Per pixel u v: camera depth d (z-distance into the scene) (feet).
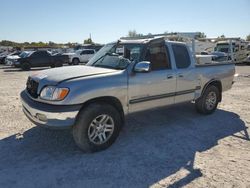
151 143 15.98
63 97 13.17
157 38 17.37
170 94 18.07
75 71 15.15
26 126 18.61
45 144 15.55
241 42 86.33
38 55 73.20
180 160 13.80
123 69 15.55
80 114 13.73
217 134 17.74
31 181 11.60
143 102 16.48
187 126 19.26
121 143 15.89
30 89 15.17
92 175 12.18
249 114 22.76
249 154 14.70
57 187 11.20
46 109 13.19
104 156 14.12
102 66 16.80
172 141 16.37
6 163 13.20
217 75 21.81
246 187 11.46
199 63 21.94
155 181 11.75
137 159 13.84
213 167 13.12
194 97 20.21
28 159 13.66
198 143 16.12
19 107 24.13
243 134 17.83
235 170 12.87
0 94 30.81
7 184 11.34
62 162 13.38
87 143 14.03
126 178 11.96
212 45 59.36
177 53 18.75
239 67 74.84
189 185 11.48
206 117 21.66
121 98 15.21
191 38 21.75
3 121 19.71
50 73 14.96
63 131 17.57
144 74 16.20
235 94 31.50
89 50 94.32
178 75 18.33
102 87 14.16
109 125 14.85
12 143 15.64
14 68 78.79
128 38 19.51
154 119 20.80
